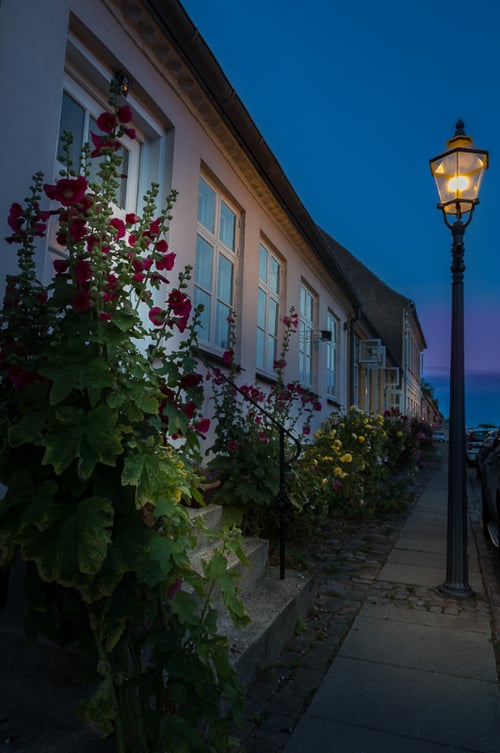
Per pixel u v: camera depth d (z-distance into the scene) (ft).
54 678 8.06
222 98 18.90
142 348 15.64
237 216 23.85
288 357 30.07
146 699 7.14
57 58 12.31
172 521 7.53
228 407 17.54
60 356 7.09
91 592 6.54
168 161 17.49
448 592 16.48
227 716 9.18
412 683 10.87
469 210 17.80
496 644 12.87
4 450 6.98
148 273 8.30
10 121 11.00
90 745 7.64
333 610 15.03
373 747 8.73
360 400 67.21
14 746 7.64
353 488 26.37
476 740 9.00
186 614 7.21
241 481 15.97
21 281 7.93
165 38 15.94
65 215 7.73
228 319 20.04
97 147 7.94
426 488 42.96
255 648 10.54
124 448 7.23
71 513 6.77
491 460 22.54
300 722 9.37
